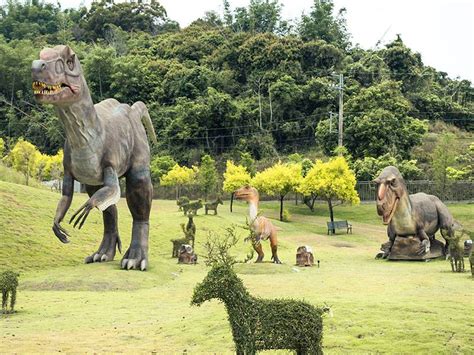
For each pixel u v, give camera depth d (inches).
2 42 3727.9
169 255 1266.0
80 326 582.9
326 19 3946.9
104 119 871.7
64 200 849.5
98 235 1224.8
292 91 3154.5
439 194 2373.3
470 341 493.4
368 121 2593.5
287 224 1940.2
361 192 2409.0
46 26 4517.7
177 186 2500.0
